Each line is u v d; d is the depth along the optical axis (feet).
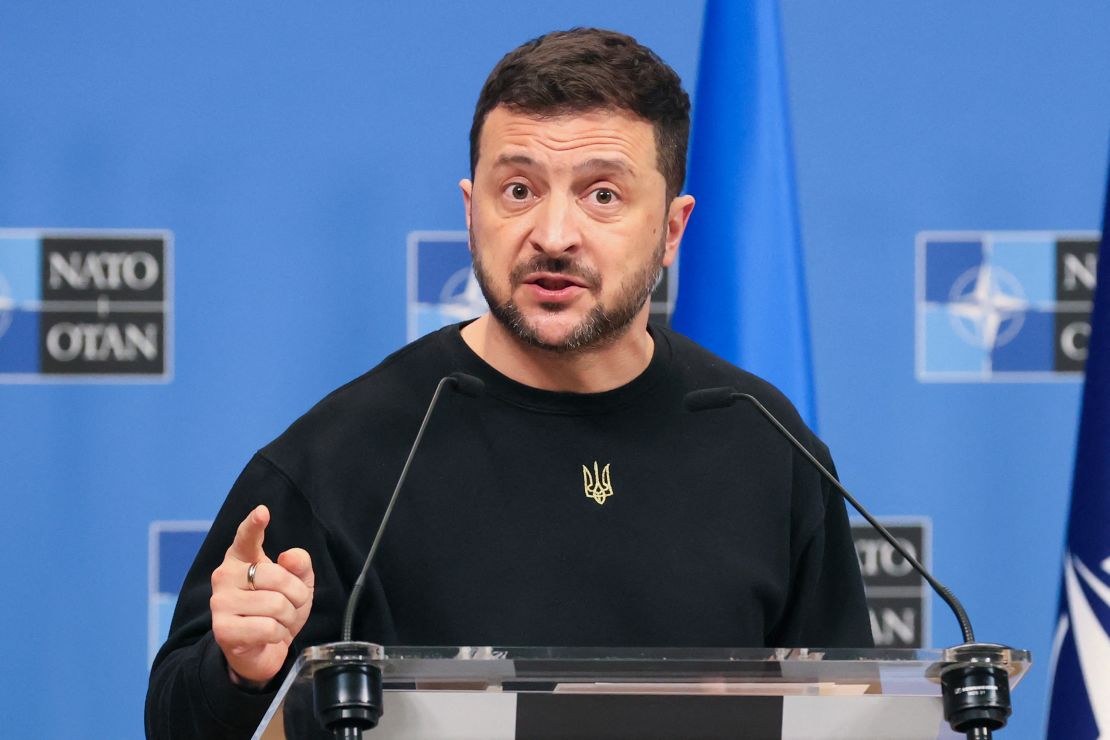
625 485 24.68
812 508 25.91
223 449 38.58
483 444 24.68
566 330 23.36
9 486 38.06
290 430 25.16
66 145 38.86
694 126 36.94
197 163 39.09
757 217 35.99
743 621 24.26
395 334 39.14
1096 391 34.32
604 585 23.94
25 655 37.81
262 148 39.24
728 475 25.22
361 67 39.63
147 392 38.52
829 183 39.86
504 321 23.67
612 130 23.34
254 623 17.95
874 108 40.01
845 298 39.55
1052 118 40.06
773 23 36.76
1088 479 33.91
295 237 39.09
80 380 38.42
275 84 39.40
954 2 40.24
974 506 39.24
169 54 39.29
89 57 39.17
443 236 39.37
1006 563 39.19
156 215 38.88
